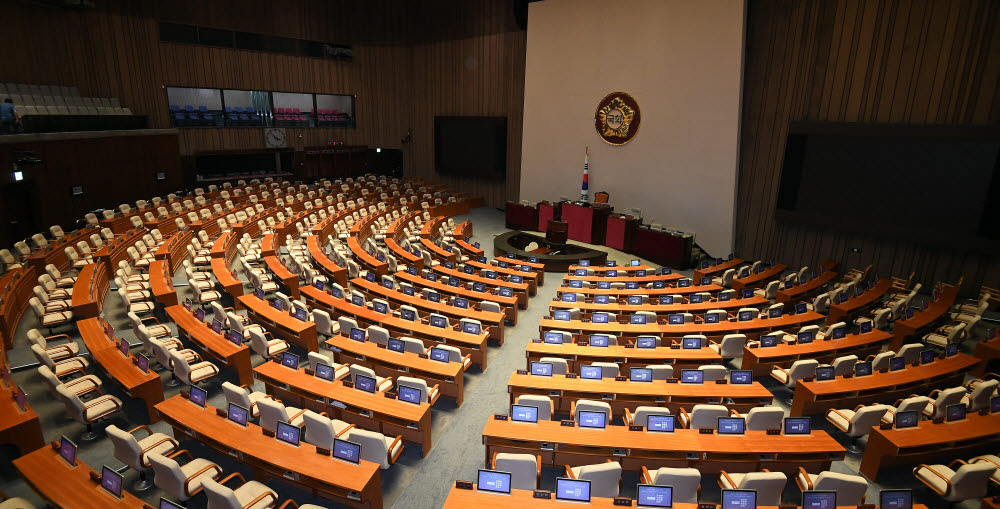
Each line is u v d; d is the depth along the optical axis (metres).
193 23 25.91
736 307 14.15
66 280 13.45
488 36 28.16
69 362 9.52
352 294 13.22
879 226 16.86
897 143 16.17
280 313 12.05
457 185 32.28
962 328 12.05
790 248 19.36
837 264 18.16
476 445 8.88
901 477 8.19
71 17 22.55
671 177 21.45
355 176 32.56
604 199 23.14
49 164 18.41
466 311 13.02
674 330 11.95
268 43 28.42
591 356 10.51
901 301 13.81
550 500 6.27
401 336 11.84
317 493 7.17
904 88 15.91
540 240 23.00
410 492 7.75
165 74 25.44
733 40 18.77
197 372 9.67
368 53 31.80
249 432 7.50
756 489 6.38
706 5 19.28
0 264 14.23
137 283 13.87
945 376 10.13
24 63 21.41
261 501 6.59
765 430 7.93
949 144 15.25
